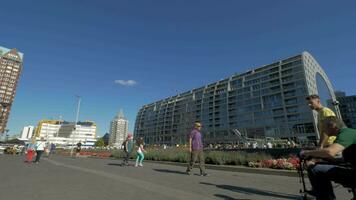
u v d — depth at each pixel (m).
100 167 15.19
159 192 6.80
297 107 99.00
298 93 99.81
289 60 106.69
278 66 108.94
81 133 142.25
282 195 6.59
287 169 12.66
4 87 94.06
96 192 6.72
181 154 20.39
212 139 128.38
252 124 112.69
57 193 6.54
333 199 4.14
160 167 16.02
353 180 3.71
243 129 115.50
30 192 6.66
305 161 4.52
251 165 14.55
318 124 5.93
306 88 97.69
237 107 121.19
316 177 4.20
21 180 8.99
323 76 120.56
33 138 21.83
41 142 19.06
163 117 166.75
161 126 166.62
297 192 7.03
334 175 3.93
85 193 6.57
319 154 4.00
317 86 107.12
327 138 5.48
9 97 94.94
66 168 14.19
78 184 8.10
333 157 4.06
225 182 8.96
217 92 133.50
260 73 115.56
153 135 172.75
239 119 118.75
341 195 6.70
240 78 124.06
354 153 3.69
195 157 11.59
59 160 23.55
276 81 108.38
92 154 37.97
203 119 136.50
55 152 55.75
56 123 156.38
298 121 97.50
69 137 137.75
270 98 109.06
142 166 16.67
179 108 154.50
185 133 145.12
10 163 17.50
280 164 13.03
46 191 6.81
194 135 11.69
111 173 11.63
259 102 112.50
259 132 109.38
